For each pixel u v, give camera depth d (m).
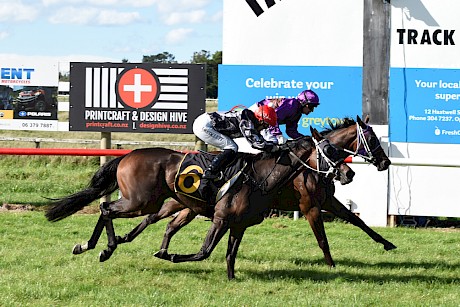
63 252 7.43
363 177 9.95
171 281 6.37
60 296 5.71
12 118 10.53
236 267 7.00
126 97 10.29
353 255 7.77
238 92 10.15
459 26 9.88
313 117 10.05
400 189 9.92
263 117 6.31
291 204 7.19
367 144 6.71
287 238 8.66
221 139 6.35
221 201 6.21
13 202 10.84
